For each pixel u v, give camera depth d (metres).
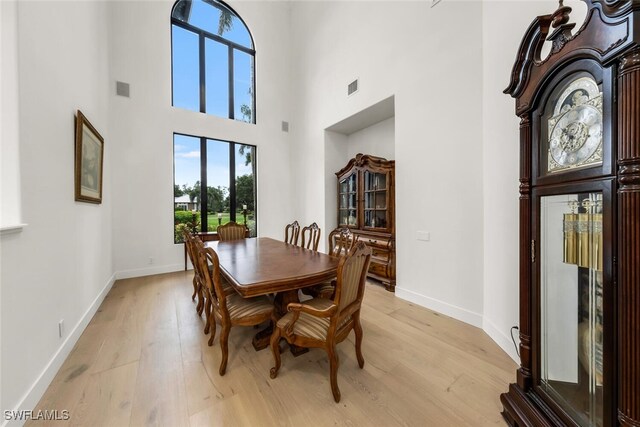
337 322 1.50
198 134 4.75
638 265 0.80
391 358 1.95
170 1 4.47
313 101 5.06
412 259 3.11
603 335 0.91
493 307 2.22
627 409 0.82
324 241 4.84
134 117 4.12
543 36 1.19
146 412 1.42
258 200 5.43
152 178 4.29
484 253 2.39
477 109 2.43
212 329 2.13
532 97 1.24
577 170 1.01
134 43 4.14
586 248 1.03
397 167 3.27
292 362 1.90
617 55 0.83
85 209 2.54
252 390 1.60
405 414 1.42
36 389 1.49
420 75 2.96
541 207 1.25
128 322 2.55
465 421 1.38
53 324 1.76
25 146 1.52
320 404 1.49
